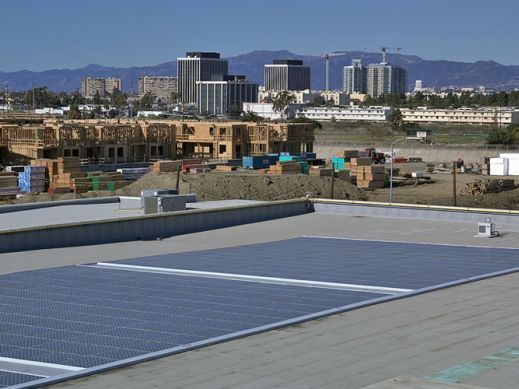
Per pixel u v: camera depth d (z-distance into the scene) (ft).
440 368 80.59
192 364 81.61
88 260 149.48
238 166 406.00
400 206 213.87
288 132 457.27
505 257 153.69
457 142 639.35
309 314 103.40
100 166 375.86
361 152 479.00
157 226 183.93
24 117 566.36
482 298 115.44
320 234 189.47
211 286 123.24
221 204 210.38
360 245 170.91
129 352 85.92
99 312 104.88
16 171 338.13
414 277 130.72
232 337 91.61
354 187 335.88
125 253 159.12
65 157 344.08
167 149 430.20
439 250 163.43
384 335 93.81
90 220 179.32
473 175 433.07
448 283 124.67
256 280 128.57
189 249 166.30
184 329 95.81
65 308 107.45
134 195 289.33
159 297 114.73
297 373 78.84
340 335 93.61
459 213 207.21
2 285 123.34
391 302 112.37
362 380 76.69
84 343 89.61
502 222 202.80
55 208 200.85
